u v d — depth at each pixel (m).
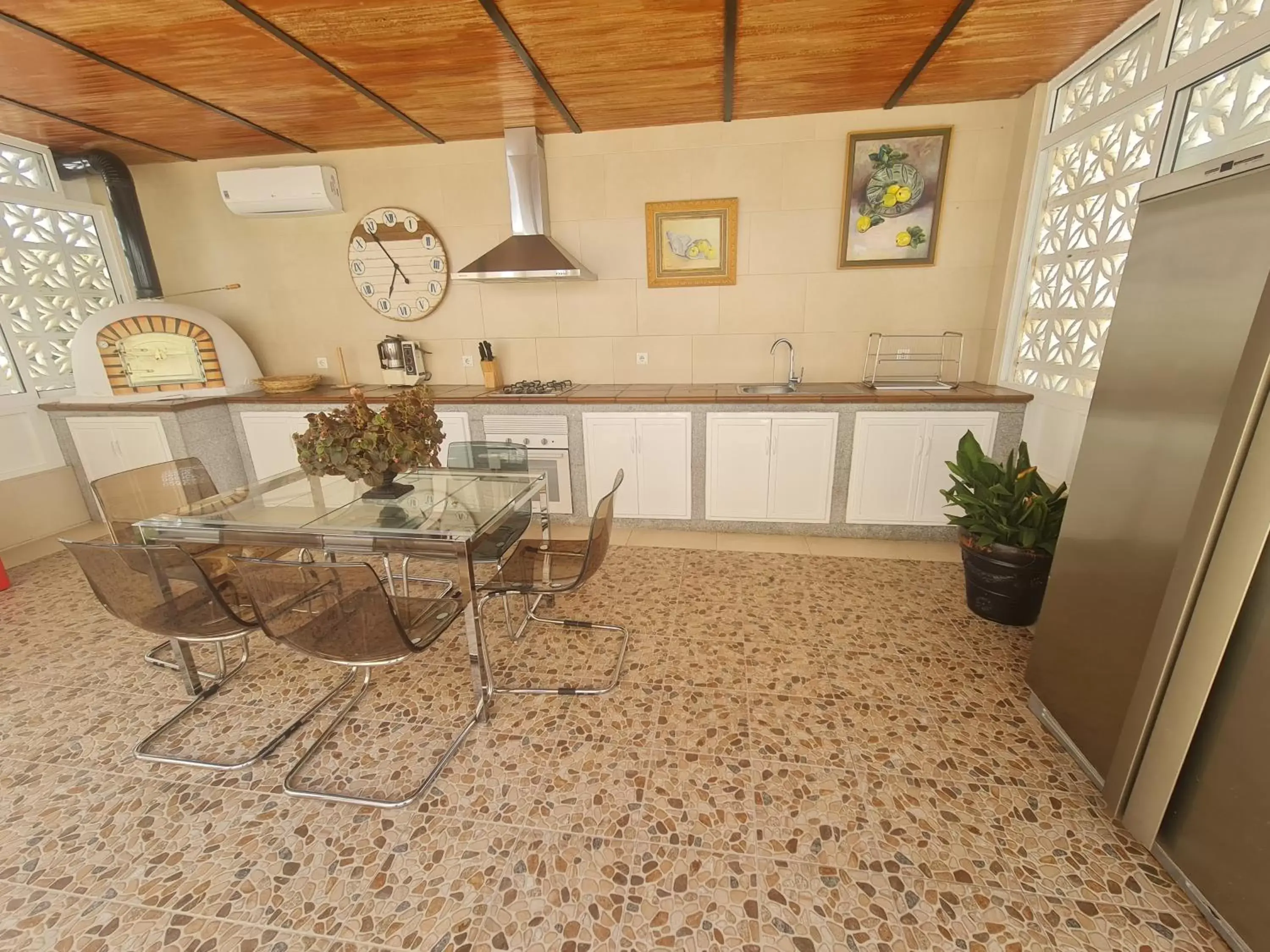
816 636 2.42
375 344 4.19
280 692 2.15
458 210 3.85
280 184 3.72
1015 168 3.17
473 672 1.90
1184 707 1.27
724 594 2.81
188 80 2.66
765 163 3.45
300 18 2.14
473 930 1.29
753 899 1.34
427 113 3.17
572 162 3.60
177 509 2.28
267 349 4.31
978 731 1.85
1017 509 2.32
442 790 1.67
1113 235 2.53
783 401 3.25
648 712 1.98
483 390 3.84
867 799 1.60
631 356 3.92
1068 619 1.72
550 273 3.35
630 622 2.57
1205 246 1.22
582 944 1.25
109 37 2.24
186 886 1.40
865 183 3.38
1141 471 1.41
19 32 2.19
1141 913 1.29
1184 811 1.32
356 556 3.38
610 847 1.48
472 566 1.83
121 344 3.72
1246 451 1.12
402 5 2.06
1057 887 1.35
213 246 4.12
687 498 3.55
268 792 1.68
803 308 3.65
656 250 3.67
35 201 3.71
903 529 3.40
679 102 3.09
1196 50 2.06
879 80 2.85
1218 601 1.18
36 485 3.79
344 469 2.05
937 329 3.57
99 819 1.59
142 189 4.04
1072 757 1.73
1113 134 2.55
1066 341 2.85
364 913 1.33
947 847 1.46
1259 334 1.08
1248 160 1.09
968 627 2.47
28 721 2.00
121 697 2.13
